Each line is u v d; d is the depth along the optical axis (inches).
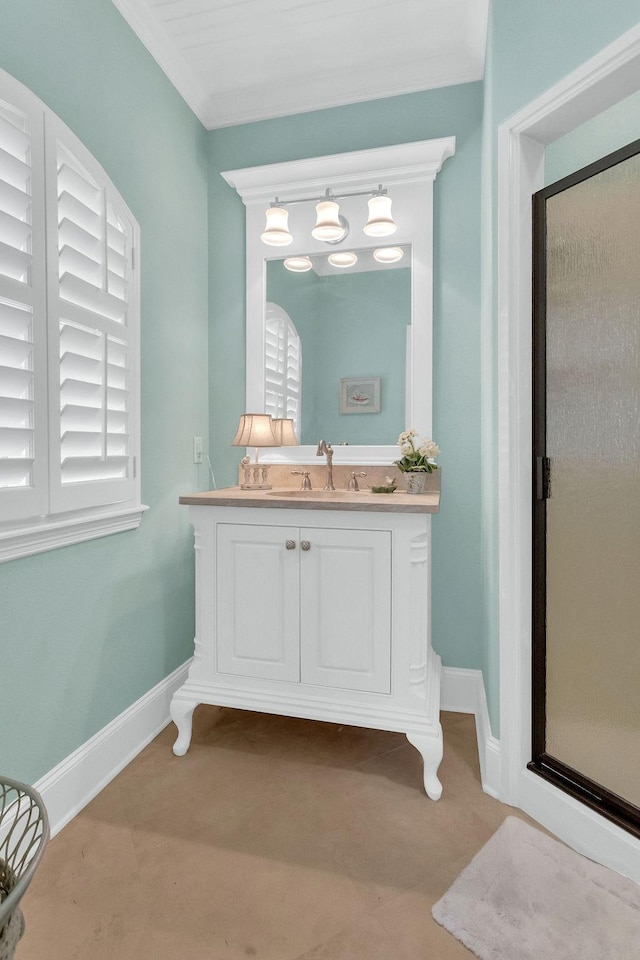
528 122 60.2
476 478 89.5
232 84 92.4
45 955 44.9
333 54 86.0
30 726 57.6
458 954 45.3
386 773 72.1
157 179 82.6
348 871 54.3
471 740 81.3
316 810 63.9
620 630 56.5
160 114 83.6
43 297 55.9
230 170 99.6
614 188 55.7
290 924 48.2
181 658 90.7
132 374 73.7
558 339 61.6
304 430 96.6
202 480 98.4
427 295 90.0
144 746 78.1
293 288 97.0
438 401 91.4
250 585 74.0
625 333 55.4
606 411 57.3
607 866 54.5
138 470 75.6
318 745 79.3
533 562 64.3
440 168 90.0
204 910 49.6
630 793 55.5
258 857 56.2
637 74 51.2
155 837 59.1
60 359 59.1
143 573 79.5
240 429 88.9
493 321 70.2
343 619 70.2
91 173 64.0
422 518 67.1
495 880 52.6
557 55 56.4
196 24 79.2
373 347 93.4
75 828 60.6
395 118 91.6
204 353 99.3
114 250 69.0
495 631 68.9
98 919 48.5
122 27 73.2
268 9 76.8
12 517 52.4
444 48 84.9
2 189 50.9
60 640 62.1
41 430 56.2
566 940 46.0
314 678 71.6
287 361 97.4
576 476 60.2
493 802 65.8
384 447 93.1
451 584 91.4
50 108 59.2
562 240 60.8
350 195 93.4
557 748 62.7
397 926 47.9
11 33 53.7
